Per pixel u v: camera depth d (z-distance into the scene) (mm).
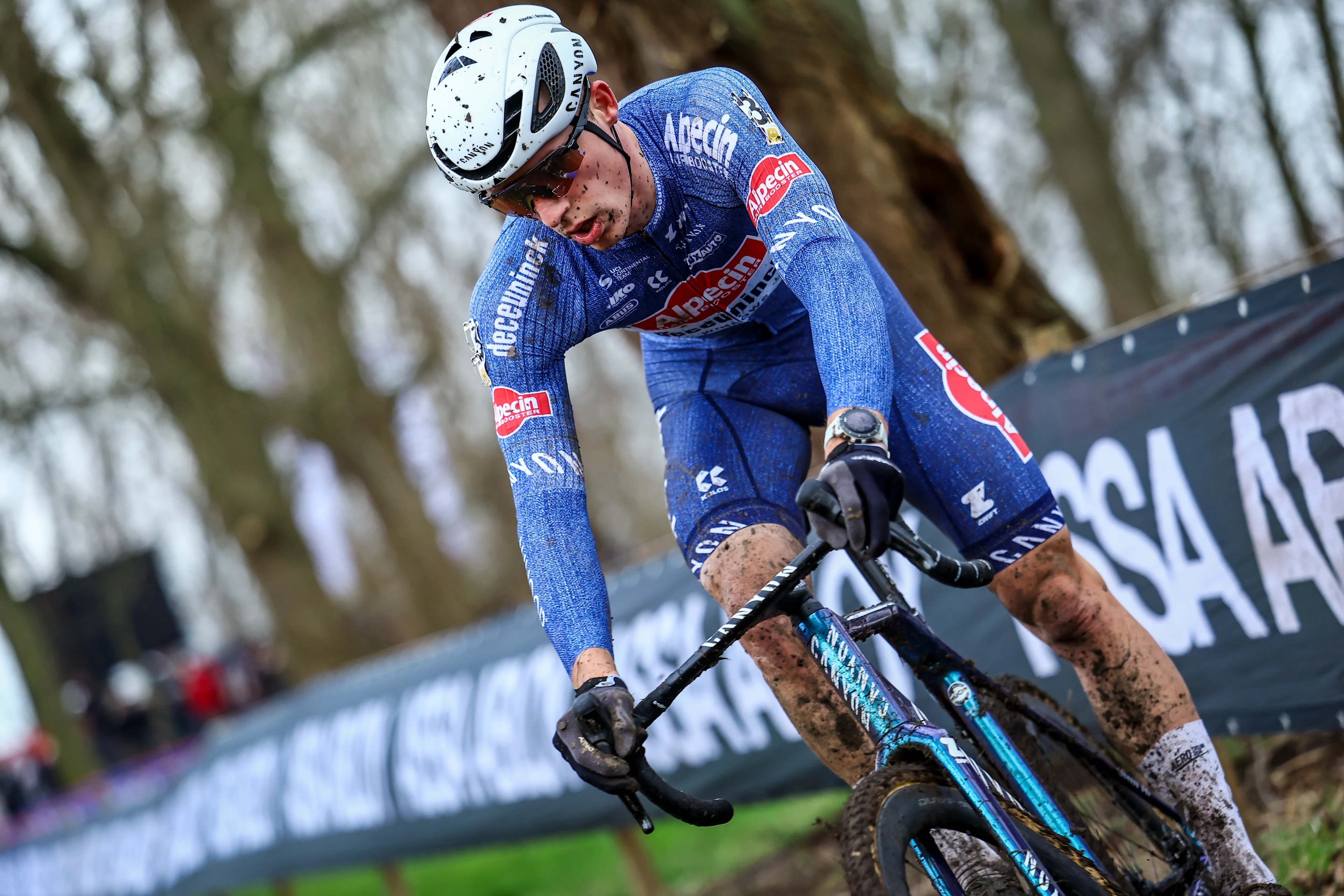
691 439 6641
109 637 44562
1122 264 31219
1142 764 6363
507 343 5941
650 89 6078
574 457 5922
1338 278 7832
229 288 43531
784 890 13992
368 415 38719
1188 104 33875
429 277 45688
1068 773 6500
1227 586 8461
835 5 14617
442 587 40812
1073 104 31594
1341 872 8211
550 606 5551
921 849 4836
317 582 37594
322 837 18219
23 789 39750
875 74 13133
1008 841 4746
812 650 5398
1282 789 10164
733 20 11586
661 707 5008
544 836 14180
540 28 5340
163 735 39375
